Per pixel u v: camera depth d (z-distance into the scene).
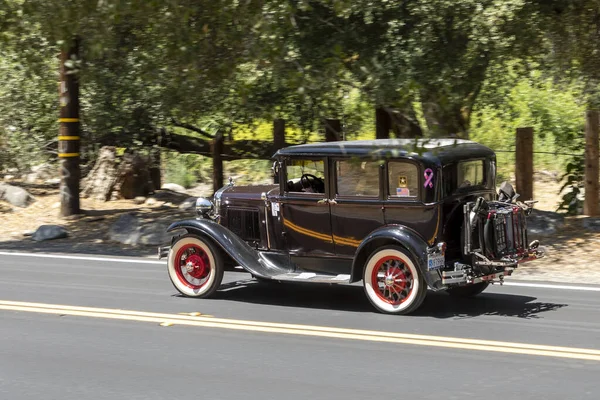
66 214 20.48
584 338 9.52
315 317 10.79
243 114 19.77
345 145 11.38
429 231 10.70
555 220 17.08
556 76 17.41
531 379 8.03
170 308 11.43
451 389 7.76
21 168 23.98
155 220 18.50
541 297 11.87
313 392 7.74
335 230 11.44
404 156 10.70
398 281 10.83
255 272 11.48
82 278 13.79
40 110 21.94
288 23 11.14
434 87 14.71
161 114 19.80
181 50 10.41
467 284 11.20
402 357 8.85
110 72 19.23
